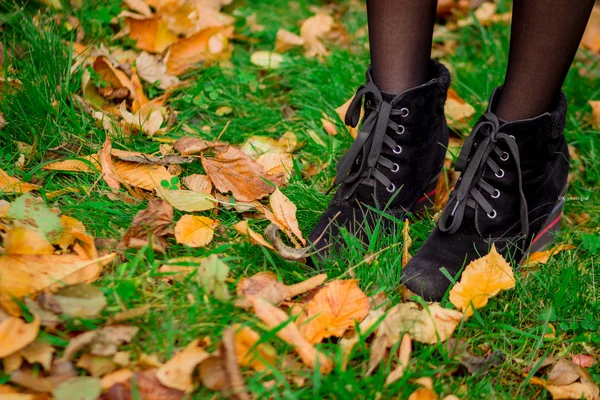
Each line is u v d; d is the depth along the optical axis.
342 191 1.50
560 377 1.20
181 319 1.21
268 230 1.37
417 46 1.42
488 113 1.37
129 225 1.45
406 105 1.43
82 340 1.08
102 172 1.55
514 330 1.28
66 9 2.11
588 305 1.38
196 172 1.67
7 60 1.74
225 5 2.55
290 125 1.96
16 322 1.07
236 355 1.06
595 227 1.70
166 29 2.18
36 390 1.01
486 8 2.76
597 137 2.06
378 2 1.38
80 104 1.79
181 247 1.40
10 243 1.19
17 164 1.57
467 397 1.15
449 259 1.38
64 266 1.22
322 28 2.40
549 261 1.50
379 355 1.15
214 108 2.00
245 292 1.25
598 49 2.60
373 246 1.39
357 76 2.15
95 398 1.01
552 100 1.35
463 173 1.42
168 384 1.05
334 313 1.23
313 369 1.12
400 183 1.49
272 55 2.23
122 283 1.22
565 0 1.21
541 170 1.42
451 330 1.23
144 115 1.86
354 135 1.88
